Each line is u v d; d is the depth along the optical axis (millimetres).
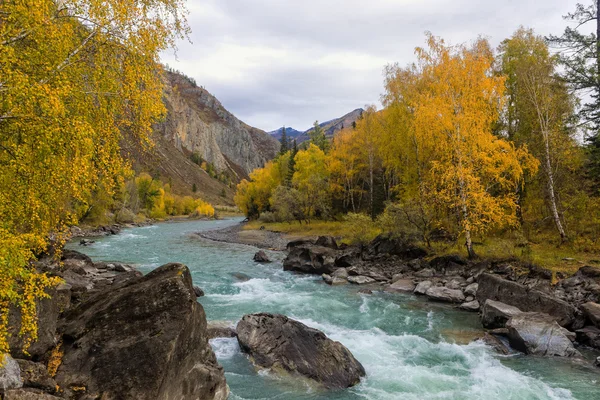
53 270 12750
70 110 7875
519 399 9312
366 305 17578
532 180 25422
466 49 22141
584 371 10797
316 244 31641
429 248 25281
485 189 21203
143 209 102000
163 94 9859
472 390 9750
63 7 7543
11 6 6285
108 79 8469
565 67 24562
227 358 11133
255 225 64812
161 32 9336
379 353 12078
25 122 6207
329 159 52656
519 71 24578
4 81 5809
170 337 7113
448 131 21109
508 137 29141
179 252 35000
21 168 6363
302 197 52875
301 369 10250
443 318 15750
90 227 53312
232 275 24188
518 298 15031
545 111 23328
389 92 33281
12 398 5434
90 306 8461
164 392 6785
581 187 24703
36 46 7137
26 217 7199
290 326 11508
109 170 8602
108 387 6516
